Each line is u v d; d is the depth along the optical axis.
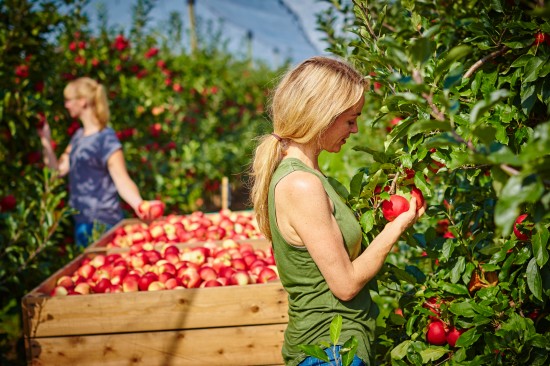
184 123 8.28
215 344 2.57
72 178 4.16
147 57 7.77
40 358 2.59
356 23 2.31
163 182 6.75
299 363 1.85
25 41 4.29
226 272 2.96
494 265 1.97
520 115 1.97
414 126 1.21
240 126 10.35
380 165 1.89
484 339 1.94
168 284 2.85
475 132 1.17
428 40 1.26
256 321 2.56
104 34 6.93
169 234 3.91
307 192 1.72
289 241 1.79
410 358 2.00
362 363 1.80
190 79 8.91
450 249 2.05
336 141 1.88
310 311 1.81
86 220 4.12
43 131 4.48
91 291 2.87
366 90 1.87
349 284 1.72
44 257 4.09
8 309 3.66
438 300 2.10
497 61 2.12
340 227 1.80
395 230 1.80
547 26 1.81
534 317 2.05
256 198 1.94
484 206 2.31
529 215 1.82
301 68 1.84
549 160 1.05
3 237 3.68
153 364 2.58
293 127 1.82
